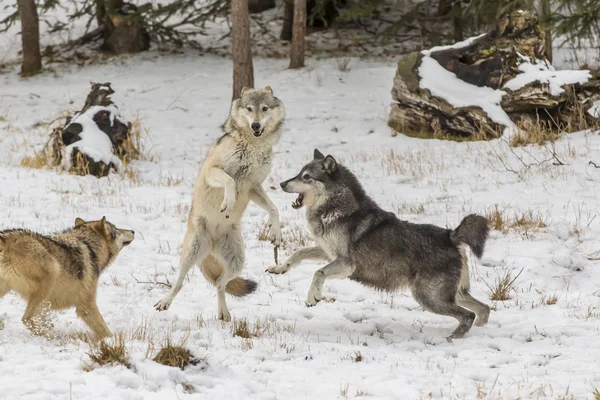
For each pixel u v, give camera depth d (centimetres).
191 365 1411
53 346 1516
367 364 1541
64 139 3959
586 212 2881
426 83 4403
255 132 2017
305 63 6353
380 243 1894
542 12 4950
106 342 1476
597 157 3584
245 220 3095
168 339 1475
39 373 1311
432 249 1858
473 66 4403
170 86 5866
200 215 2036
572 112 4134
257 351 1591
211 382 1353
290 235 2853
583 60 5553
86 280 1706
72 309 1928
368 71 6047
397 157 3991
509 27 4369
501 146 3988
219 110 5294
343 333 1862
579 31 4997
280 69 6247
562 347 1688
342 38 7069
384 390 1351
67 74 6319
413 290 1886
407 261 1873
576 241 2653
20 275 1580
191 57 6744
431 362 1567
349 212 1941
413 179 3616
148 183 3734
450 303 1853
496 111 4184
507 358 1595
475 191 3325
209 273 2078
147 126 4950
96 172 3831
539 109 4181
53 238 1692
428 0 7188
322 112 5119
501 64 4316
